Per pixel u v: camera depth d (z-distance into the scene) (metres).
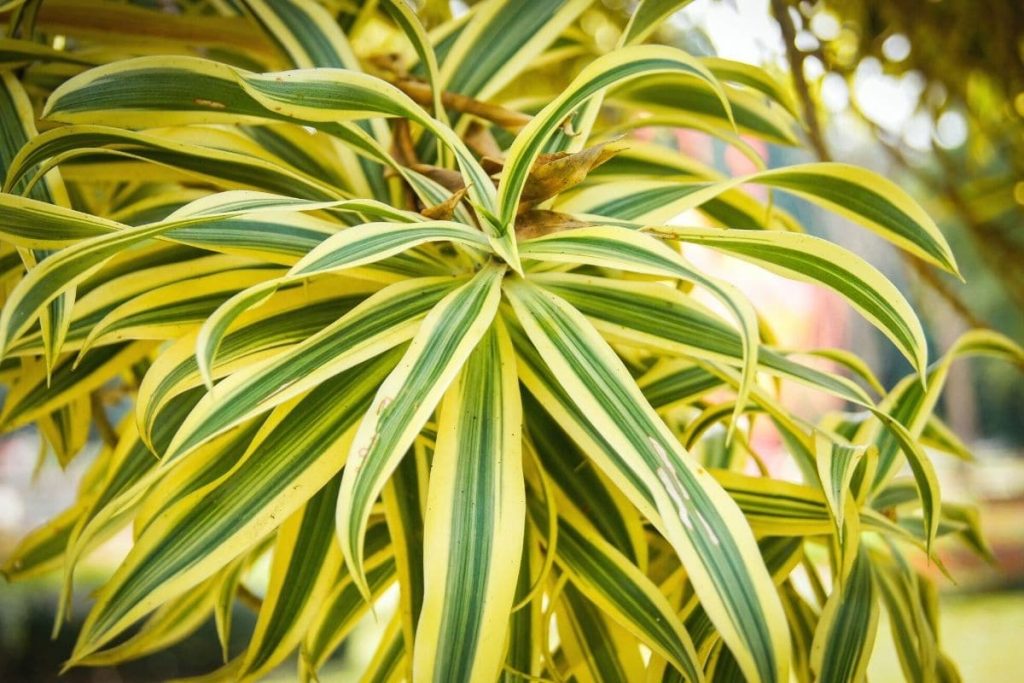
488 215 0.45
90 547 0.49
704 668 0.49
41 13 0.60
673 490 0.40
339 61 0.56
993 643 3.86
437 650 0.39
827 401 3.47
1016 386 7.21
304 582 0.51
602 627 0.50
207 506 0.46
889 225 0.48
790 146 0.63
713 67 0.61
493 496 0.42
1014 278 1.14
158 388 0.46
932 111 1.10
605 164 0.62
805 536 0.54
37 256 0.48
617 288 0.49
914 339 0.43
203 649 3.92
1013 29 0.98
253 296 0.39
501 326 0.46
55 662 3.81
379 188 0.57
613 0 1.02
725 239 0.45
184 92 0.49
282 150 0.58
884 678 3.08
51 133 0.46
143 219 0.57
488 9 0.60
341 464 0.46
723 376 0.51
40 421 0.61
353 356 0.44
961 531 0.66
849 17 1.06
